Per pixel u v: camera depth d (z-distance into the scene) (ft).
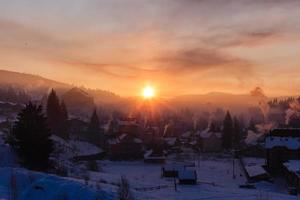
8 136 208.23
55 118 386.52
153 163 384.27
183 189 220.23
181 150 493.77
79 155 358.43
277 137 328.49
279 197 201.36
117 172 315.78
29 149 174.81
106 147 431.43
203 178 290.97
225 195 202.90
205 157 438.81
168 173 292.40
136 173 314.55
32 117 177.88
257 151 437.58
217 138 498.69
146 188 209.67
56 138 359.87
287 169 273.54
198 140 513.04
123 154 404.36
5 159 174.09
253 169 296.10
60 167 204.85
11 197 119.55
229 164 377.91
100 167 319.88
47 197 123.95
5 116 454.40
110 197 132.67
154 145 419.95
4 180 134.72
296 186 238.07
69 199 124.26
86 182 152.87
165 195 195.42
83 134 452.76
